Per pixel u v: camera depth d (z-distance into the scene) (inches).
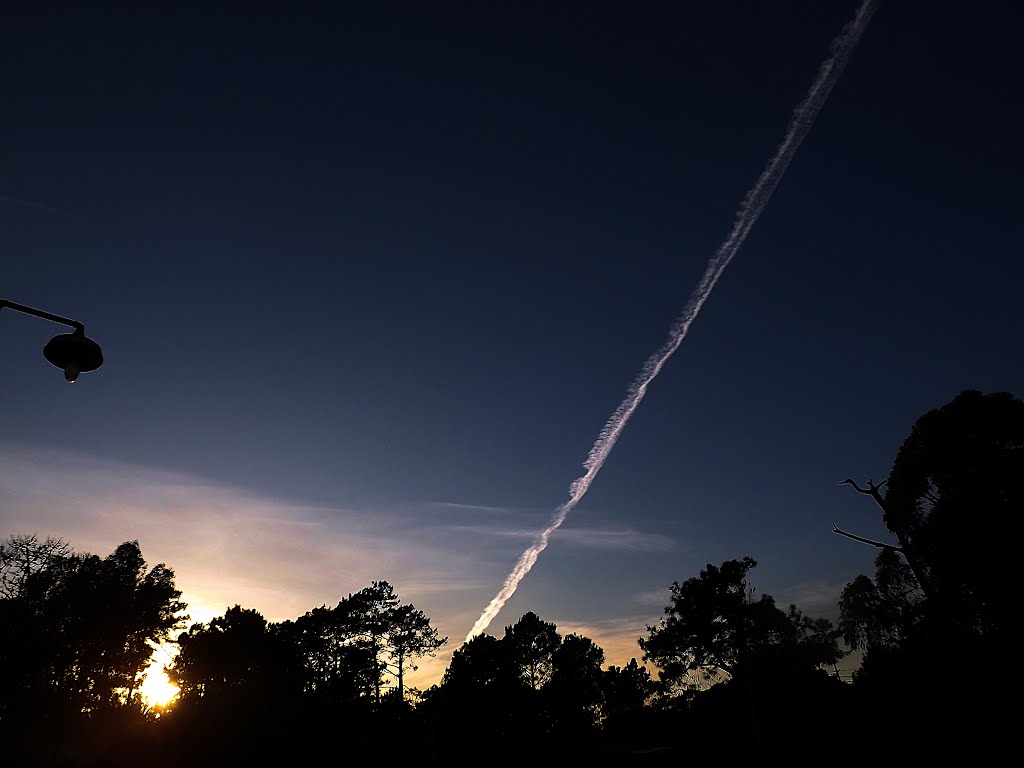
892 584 1390.3
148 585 2268.7
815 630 1875.0
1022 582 1134.4
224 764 1720.0
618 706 2967.5
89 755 1605.6
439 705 2527.1
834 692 1836.9
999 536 1161.4
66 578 1990.7
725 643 1927.9
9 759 1502.2
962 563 1194.0
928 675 1288.1
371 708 2359.7
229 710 1865.2
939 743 1251.2
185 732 1743.4
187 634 2395.4
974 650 1206.9
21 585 1875.0
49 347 323.9
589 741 2753.4
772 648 1876.2
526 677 2837.1
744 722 2039.9
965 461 1284.4
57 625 1899.6
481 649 2783.0
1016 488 1192.2
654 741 2598.4
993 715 1165.1
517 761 2559.1
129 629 2124.8
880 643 1446.9
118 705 1812.3
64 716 1652.3
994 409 1267.2
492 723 2603.3
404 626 2492.6
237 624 2425.0
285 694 2064.5
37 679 1713.8
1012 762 1125.7
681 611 1978.3
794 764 1750.7
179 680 2288.4
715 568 1977.1
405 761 2340.1
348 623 2492.6
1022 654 1143.0
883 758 1401.3
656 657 2003.0
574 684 2790.4
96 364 332.5
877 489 1424.7
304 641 2479.1
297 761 1891.0
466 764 2474.2
